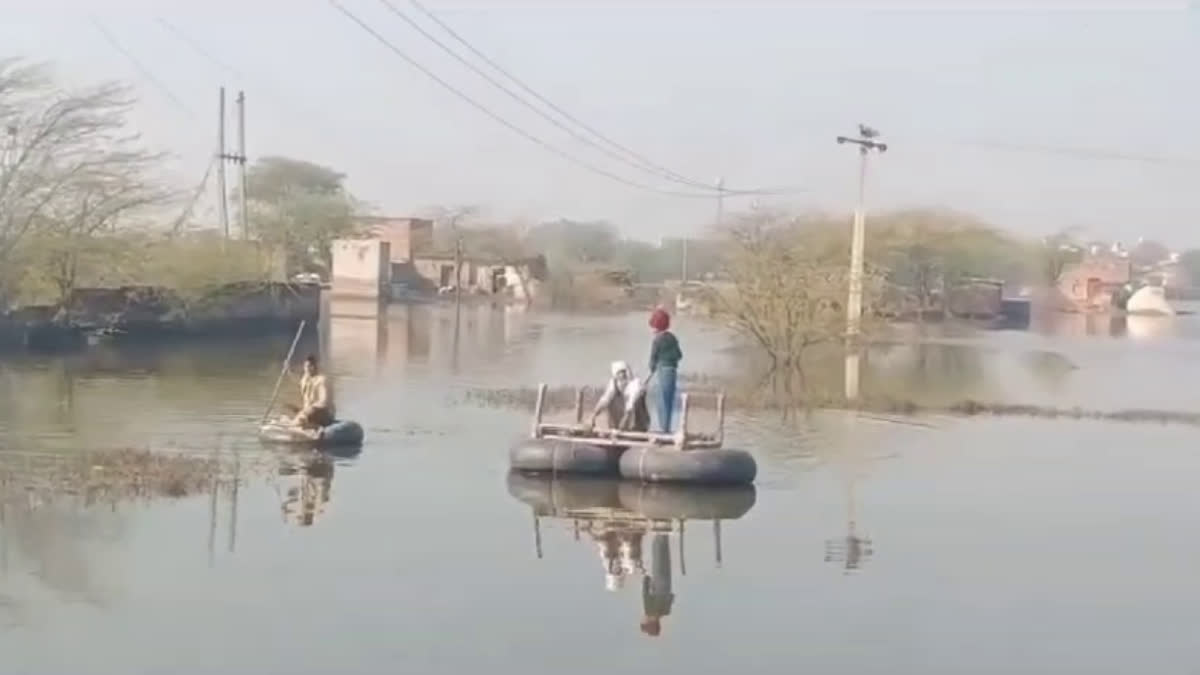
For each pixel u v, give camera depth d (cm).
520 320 7325
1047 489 2062
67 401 2852
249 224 8681
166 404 2833
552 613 1245
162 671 1048
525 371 4012
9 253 4203
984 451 2492
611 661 1105
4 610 1209
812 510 1809
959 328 8094
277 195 9362
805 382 3891
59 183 4347
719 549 1541
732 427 2752
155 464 1961
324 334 5606
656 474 1942
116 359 3997
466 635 1166
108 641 1123
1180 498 2005
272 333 5472
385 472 2014
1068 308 12106
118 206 4522
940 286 9212
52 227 4319
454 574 1381
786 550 1548
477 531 1599
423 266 10556
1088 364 5159
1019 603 1339
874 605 1310
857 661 1129
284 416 2423
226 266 5094
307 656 1094
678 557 1495
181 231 5191
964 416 3108
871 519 1756
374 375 3788
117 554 1424
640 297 10188
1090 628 1255
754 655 1134
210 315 5038
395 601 1270
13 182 4256
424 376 3788
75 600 1246
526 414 2862
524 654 1116
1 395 2939
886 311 5231
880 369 4531
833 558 1515
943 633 1221
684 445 1981
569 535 1595
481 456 2214
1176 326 9494
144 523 1579
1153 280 14775
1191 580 1459
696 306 5656
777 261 4400
